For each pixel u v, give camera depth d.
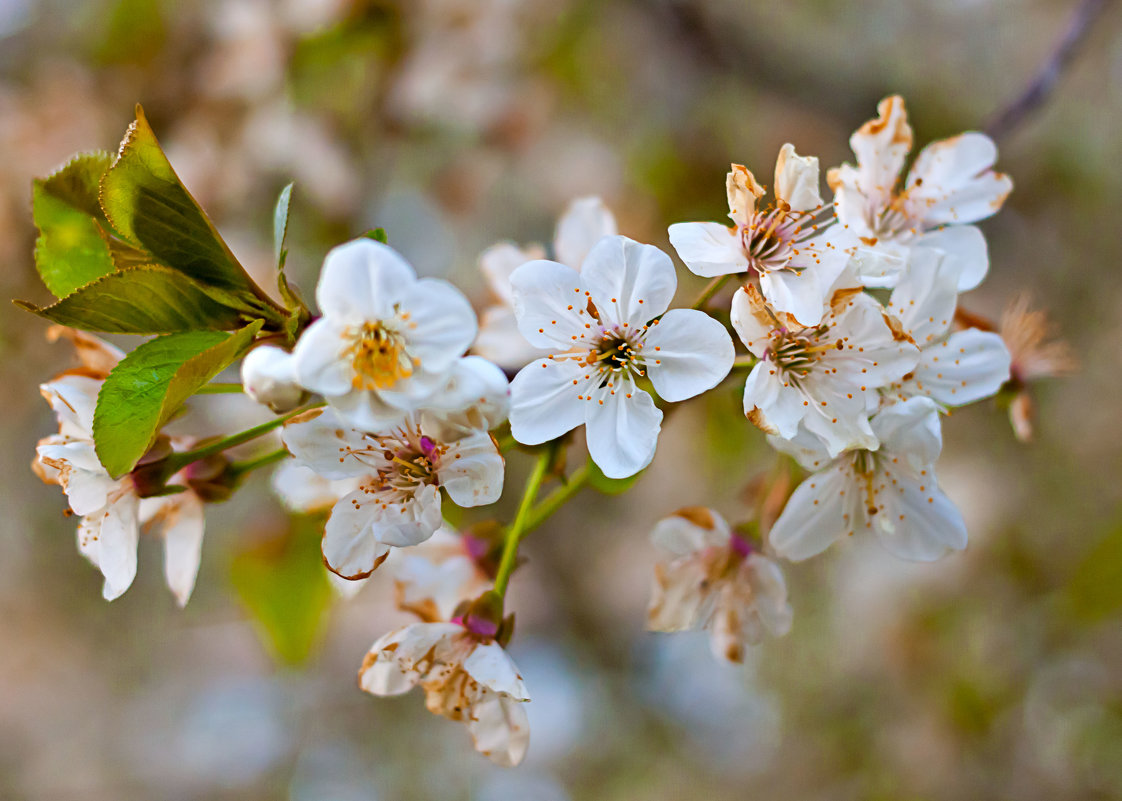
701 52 0.66
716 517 0.39
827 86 0.68
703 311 0.38
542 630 0.89
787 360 0.38
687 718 0.90
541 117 0.63
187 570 0.39
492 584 0.39
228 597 0.90
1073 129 0.76
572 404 0.37
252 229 0.57
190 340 0.37
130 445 0.36
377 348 0.36
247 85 0.56
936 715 0.69
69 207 0.38
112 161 0.38
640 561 0.86
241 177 0.57
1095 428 0.75
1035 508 0.72
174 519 0.39
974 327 0.40
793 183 0.38
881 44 0.77
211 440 0.38
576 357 0.38
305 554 0.45
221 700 1.01
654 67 0.71
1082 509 0.72
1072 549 0.70
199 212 0.37
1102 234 0.75
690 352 0.37
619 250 0.37
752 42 0.67
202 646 1.02
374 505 0.37
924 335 0.38
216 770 0.97
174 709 1.01
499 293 0.41
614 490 0.39
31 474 0.86
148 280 0.37
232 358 0.36
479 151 0.62
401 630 0.38
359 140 0.58
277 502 0.45
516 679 0.37
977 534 0.69
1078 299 0.76
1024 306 0.41
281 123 0.56
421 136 0.61
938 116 0.70
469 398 0.36
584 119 0.70
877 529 0.39
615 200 0.67
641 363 0.38
